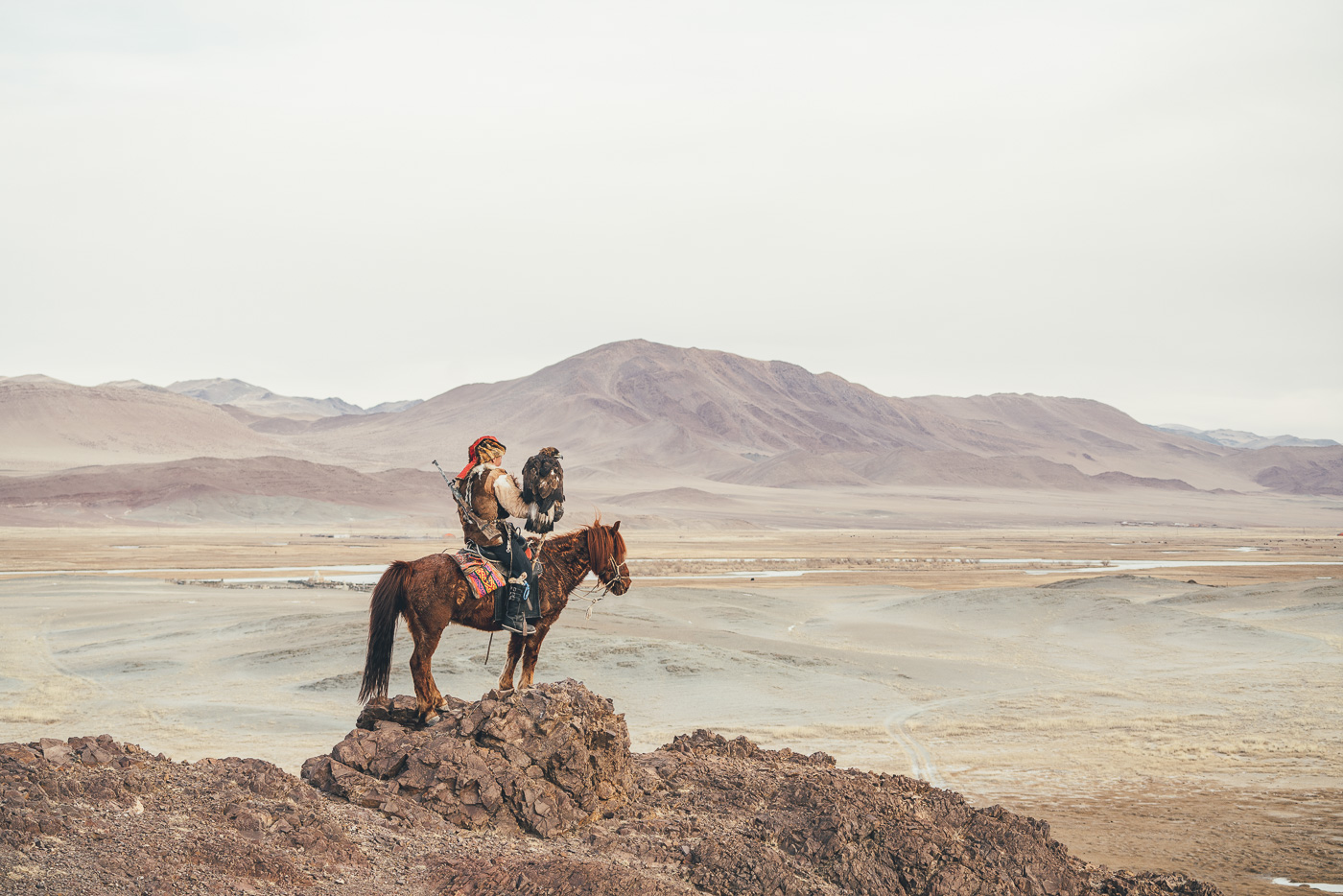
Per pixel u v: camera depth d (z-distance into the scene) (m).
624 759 11.23
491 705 10.80
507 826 9.98
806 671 39.06
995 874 10.57
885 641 51.19
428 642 10.65
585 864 8.70
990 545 183.62
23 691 34.34
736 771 12.27
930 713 33.34
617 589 11.78
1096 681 39.94
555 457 11.11
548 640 40.53
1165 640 50.84
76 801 8.18
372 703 11.30
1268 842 18.34
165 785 9.02
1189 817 20.41
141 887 7.09
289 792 9.47
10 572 91.31
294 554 125.12
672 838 10.17
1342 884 15.70
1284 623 56.09
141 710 31.30
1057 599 62.19
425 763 10.27
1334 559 144.75
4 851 7.03
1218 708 34.25
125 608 58.47
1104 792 22.81
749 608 61.22
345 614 51.03
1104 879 11.78
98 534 170.00
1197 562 136.25
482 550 10.83
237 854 7.92
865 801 11.23
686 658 38.72
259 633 46.69
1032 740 29.30
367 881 8.29
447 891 8.38
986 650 48.41
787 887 9.48
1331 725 30.94
